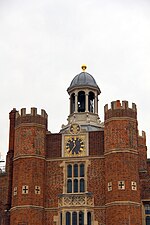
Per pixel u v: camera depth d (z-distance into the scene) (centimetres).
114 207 5109
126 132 5384
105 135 5481
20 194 5338
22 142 5569
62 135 5672
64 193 5394
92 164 5475
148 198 5281
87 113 6175
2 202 5781
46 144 5678
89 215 5234
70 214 5206
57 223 5294
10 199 5741
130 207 5084
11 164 5928
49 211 5381
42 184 5447
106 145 5431
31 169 5428
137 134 5562
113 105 5519
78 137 5622
